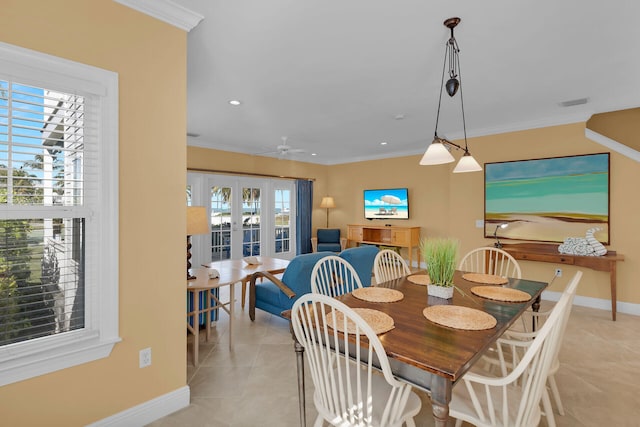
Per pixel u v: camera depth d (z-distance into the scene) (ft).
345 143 18.48
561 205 13.15
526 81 9.64
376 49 7.78
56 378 4.97
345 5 6.08
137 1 5.71
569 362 8.45
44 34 4.80
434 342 4.26
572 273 13.20
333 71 8.99
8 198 4.69
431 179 20.02
